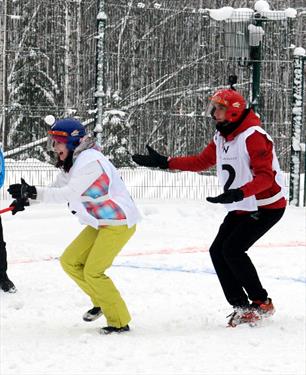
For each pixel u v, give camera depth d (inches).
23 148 721.0
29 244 552.1
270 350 304.5
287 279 453.1
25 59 729.6
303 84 765.3
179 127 766.5
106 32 742.5
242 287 359.6
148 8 752.3
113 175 331.0
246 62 754.2
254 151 335.9
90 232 339.0
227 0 970.7
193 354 297.6
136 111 758.5
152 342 314.7
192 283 436.8
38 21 729.6
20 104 730.8
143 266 485.1
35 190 317.7
